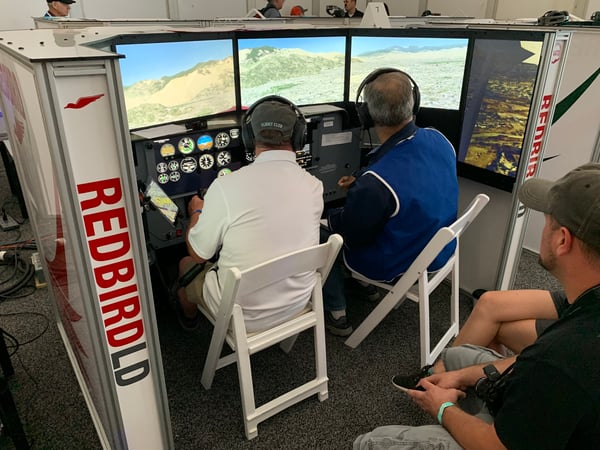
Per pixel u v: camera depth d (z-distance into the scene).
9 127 1.70
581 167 0.86
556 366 0.75
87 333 1.08
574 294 0.84
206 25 2.44
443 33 1.93
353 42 2.19
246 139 1.45
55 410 1.62
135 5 5.20
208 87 1.91
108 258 0.99
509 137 1.87
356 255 1.78
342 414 1.62
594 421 0.71
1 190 3.52
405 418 1.61
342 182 1.93
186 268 1.76
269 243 1.32
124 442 1.22
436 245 1.54
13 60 1.04
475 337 1.53
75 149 0.86
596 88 2.36
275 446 1.50
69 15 4.42
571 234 0.80
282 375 1.80
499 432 0.84
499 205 2.05
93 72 0.83
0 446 1.47
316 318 1.56
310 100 2.23
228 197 1.29
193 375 1.79
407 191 1.55
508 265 2.13
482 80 1.90
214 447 1.49
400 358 1.89
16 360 1.84
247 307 1.38
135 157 1.70
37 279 2.33
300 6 6.25
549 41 1.63
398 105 1.56
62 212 0.92
